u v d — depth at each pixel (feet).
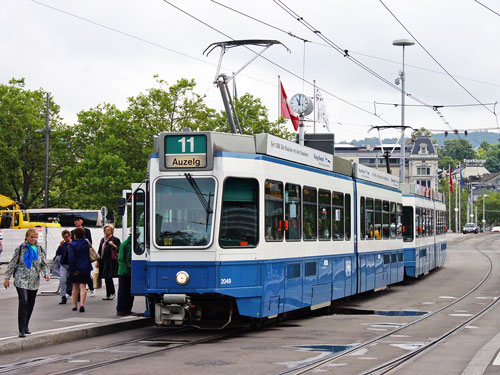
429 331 51.06
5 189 211.82
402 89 158.10
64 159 207.00
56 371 35.14
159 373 34.42
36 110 206.80
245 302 47.24
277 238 50.85
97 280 74.28
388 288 92.22
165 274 46.70
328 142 93.61
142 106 161.68
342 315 62.39
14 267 44.60
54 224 187.73
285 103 112.68
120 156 162.81
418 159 437.58
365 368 35.73
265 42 68.64
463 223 523.29
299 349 42.14
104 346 43.88
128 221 92.07
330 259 62.18
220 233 46.42
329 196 62.80
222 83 70.33
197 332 50.26
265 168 49.29
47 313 58.23
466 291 88.28
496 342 44.83
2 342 41.88
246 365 36.60
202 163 47.11
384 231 82.74
